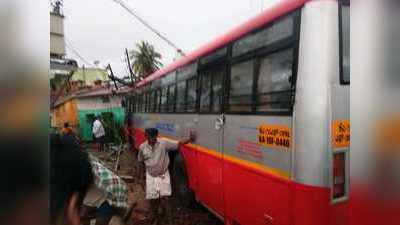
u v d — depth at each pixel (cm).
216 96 467
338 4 280
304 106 279
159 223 545
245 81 385
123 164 1160
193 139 564
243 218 383
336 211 270
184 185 618
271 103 329
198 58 546
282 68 315
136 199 704
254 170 356
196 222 549
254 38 368
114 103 2059
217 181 458
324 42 274
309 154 272
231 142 414
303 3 290
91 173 256
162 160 537
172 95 708
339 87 274
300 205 276
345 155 276
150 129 538
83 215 255
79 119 1897
